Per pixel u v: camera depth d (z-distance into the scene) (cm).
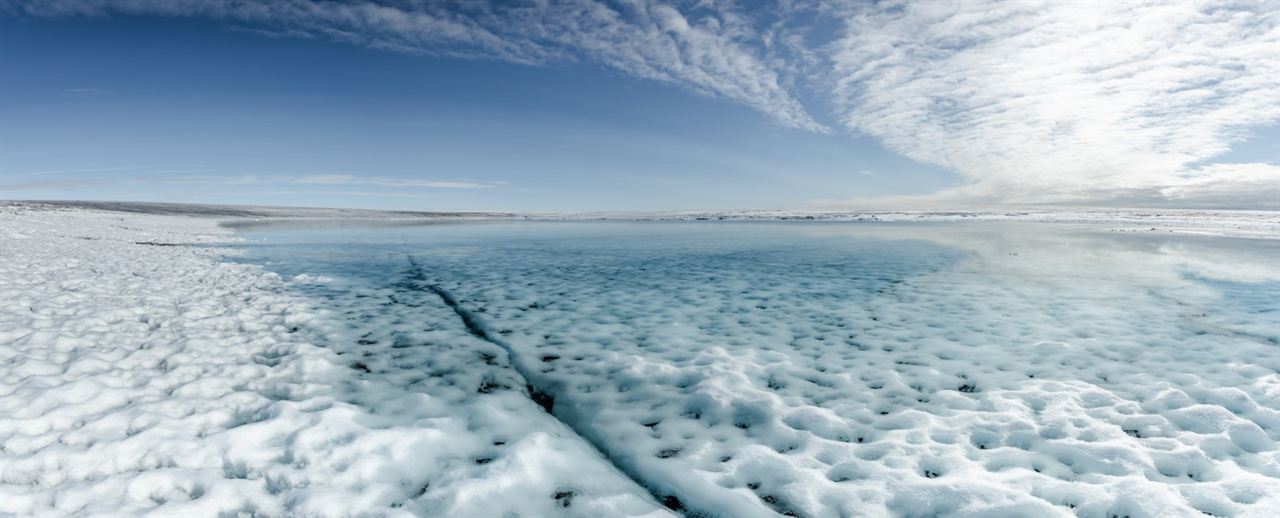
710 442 477
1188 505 372
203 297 990
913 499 387
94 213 6009
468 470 414
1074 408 520
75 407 465
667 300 1052
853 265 1583
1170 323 825
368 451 430
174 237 2630
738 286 1214
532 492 392
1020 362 654
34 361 566
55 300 862
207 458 405
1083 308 938
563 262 1716
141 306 867
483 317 906
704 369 638
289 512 353
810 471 425
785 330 820
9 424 425
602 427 508
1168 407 519
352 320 867
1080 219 7681
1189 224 5334
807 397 565
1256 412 503
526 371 647
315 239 2853
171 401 498
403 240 2828
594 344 751
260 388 563
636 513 373
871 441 472
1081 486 395
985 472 416
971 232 3591
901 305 985
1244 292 1082
